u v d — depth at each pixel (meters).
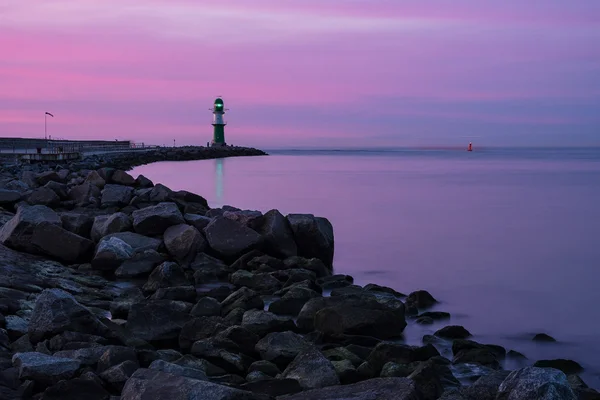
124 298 13.18
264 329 11.28
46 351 9.16
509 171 100.38
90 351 8.64
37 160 58.12
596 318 15.09
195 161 126.50
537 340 13.12
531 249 25.92
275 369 9.30
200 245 17.55
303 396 7.04
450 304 16.25
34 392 7.68
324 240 19.16
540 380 6.68
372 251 24.80
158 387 6.72
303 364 8.78
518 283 19.14
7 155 61.62
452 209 41.69
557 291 18.09
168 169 89.38
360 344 11.08
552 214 39.31
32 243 16.70
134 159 94.25
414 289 18.09
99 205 24.33
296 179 72.81
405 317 13.98
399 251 24.88
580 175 87.38
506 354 11.83
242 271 16.22
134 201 23.91
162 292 13.66
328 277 16.77
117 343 9.89
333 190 56.31
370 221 34.84
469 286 18.61
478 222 34.97
